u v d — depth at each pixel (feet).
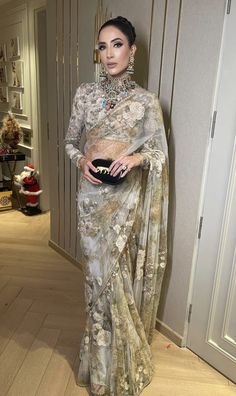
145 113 5.00
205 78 5.14
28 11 11.37
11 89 13.64
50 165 9.62
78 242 8.94
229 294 5.46
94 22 7.01
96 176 4.74
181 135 5.67
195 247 5.82
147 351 5.63
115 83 4.92
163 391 5.44
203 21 5.03
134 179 5.08
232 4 4.64
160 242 5.69
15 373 5.64
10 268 8.95
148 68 6.02
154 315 6.01
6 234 11.07
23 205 13.32
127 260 5.30
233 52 4.74
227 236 5.31
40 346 6.26
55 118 9.02
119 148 4.92
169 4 5.46
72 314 7.20
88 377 5.44
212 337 5.91
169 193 6.06
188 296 6.11
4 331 6.61
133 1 6.06
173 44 5.52
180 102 5.58
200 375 5.81
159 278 5.87
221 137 5.10
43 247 10.25
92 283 5.24
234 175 5.02
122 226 5.04
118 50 4.71
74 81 8.01
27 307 7.37
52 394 5.28
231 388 5.58
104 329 5.24
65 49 8.11
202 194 5.55
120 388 5.17
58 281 8.43
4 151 12.76
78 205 5.31
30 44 11.68
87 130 5.15
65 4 7.80
